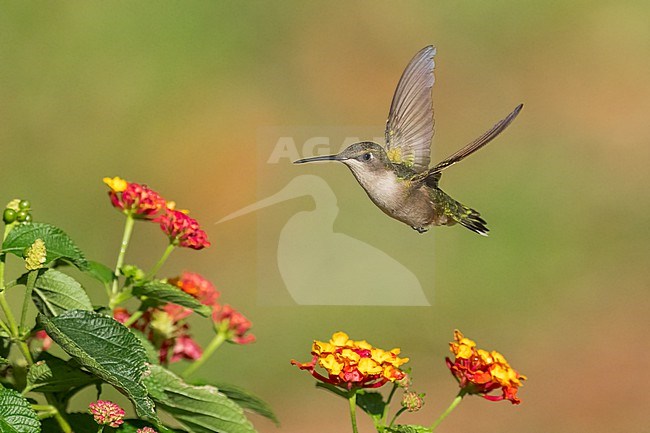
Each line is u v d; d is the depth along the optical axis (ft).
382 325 39.73
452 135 50.62
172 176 46.96
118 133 47.32
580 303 42.29
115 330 11.05
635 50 54.08
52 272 11.94
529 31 54.85
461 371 12.83
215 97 49.75
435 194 16.81
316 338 38.75
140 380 10.84
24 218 12.29
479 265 43.14
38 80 47.55
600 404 37.17
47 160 45.47
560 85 53.26
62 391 12.17
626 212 45.98
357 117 51.19
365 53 53.83
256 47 52.08
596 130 50.52
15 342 11.75
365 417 35.65
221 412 12.40
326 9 54.39
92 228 42.34
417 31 54.80
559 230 45.14
